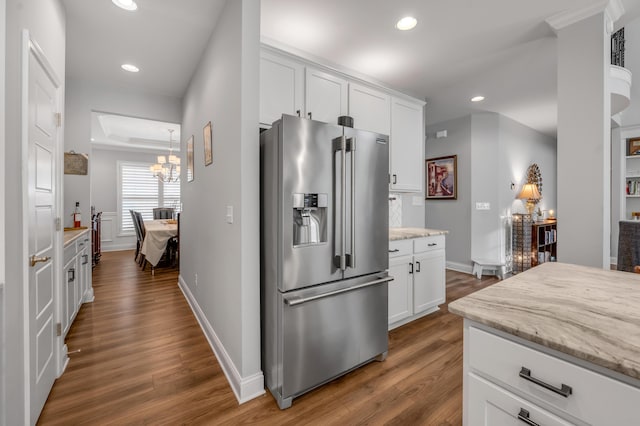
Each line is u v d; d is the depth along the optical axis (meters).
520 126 5.05
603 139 1.96
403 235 2.72
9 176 1.19
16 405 1.24
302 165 1.67
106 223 6.69
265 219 1.80
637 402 0.59
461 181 4.71
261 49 2.13
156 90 3.53
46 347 1.65
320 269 1.76
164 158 5.58
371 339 2.04
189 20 2.17
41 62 1.53
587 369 0.66
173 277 4.36
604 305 0.90
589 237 2.01
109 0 1.96
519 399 0.77
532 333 0.72
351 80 2.69
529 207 5.12
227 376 1.90
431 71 3.07
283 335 1.62
